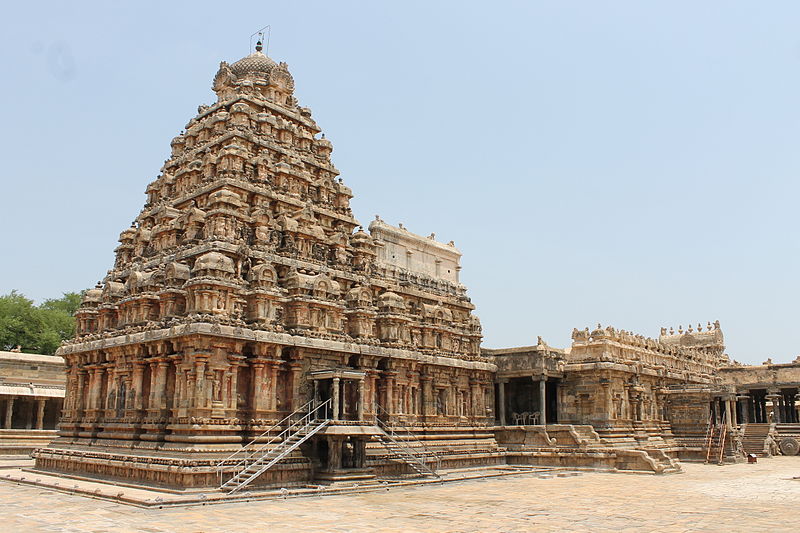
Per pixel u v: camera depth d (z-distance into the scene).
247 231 46.53
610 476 51.47
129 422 42.38
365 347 47.00
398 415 50.16
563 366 64.75
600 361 63.19
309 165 55.16
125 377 44.22
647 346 74.12
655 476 51.91
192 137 55.56
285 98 57.94
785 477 51.59
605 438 60.69
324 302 44.94
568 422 64.56
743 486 44.44
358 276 52.41
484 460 55.50
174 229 48.22
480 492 39.94
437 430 54.12
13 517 28.33
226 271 40.94
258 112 53.88
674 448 70.12
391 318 50.44
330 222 54.28
